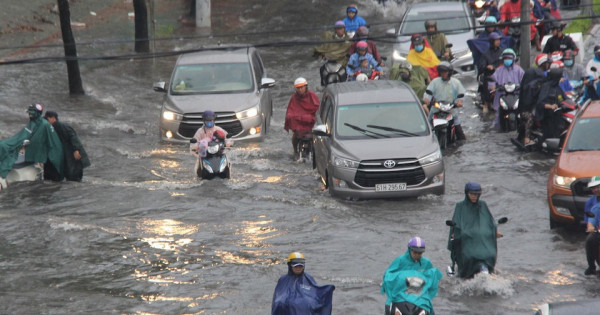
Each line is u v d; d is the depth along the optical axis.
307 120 50.44
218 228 37.22
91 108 64.81
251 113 54.66
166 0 112.19
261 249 34.31
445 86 53.00
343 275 31.09
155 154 52.06
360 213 39.62
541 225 37.47
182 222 38.25
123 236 35.91
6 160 44.88
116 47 85.38
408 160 41.75
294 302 23.72
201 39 90.31
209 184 44.66
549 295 28.72
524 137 51.31
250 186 44.44
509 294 28.83
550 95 49.09
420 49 60.62
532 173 45.94
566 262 32.38
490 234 29.84
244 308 27.80
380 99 45.69
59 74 75.75
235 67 58.06
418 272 25.06
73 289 29.86
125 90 71.75
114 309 27.73
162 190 43.69
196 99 55.44
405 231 36.59
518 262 32.41
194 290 29.64
